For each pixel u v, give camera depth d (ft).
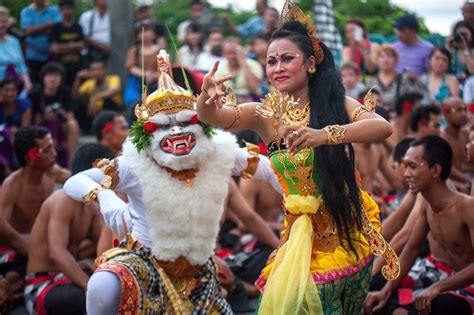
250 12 54.90
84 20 43.45
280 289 15.35
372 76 35.86
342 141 14.57
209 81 14.70
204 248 16.67
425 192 18.90
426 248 22.76
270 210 24.75
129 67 39.58
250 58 38.93
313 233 15.92
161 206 16.17
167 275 16.74
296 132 14.33
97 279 15.81
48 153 23.31
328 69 15.98
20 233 23.94
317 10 37.96
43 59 41.14
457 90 32.22
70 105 36.11
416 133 28.55
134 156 16.48
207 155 16.49
